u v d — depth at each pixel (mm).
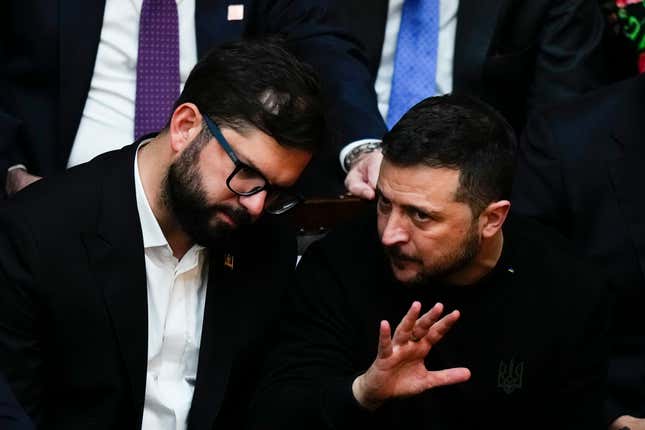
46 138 10891
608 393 10336
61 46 10773
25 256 8281
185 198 8094
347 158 10898
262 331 9047
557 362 8953
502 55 12172
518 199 10703
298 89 7934
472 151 8008
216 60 8070
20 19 10836
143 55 10961
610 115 10711
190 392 8938
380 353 7742
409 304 8836
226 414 9203
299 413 8242
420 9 12148
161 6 10945
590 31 12359
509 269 8844
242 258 9047
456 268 8328
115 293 8445
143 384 8555
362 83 11352
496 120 8227
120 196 8539
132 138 10938
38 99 10922
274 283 9102
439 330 7734
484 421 8906
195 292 8953
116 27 10930
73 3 10805
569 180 10531
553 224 10617
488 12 12148
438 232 8094
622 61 12484
